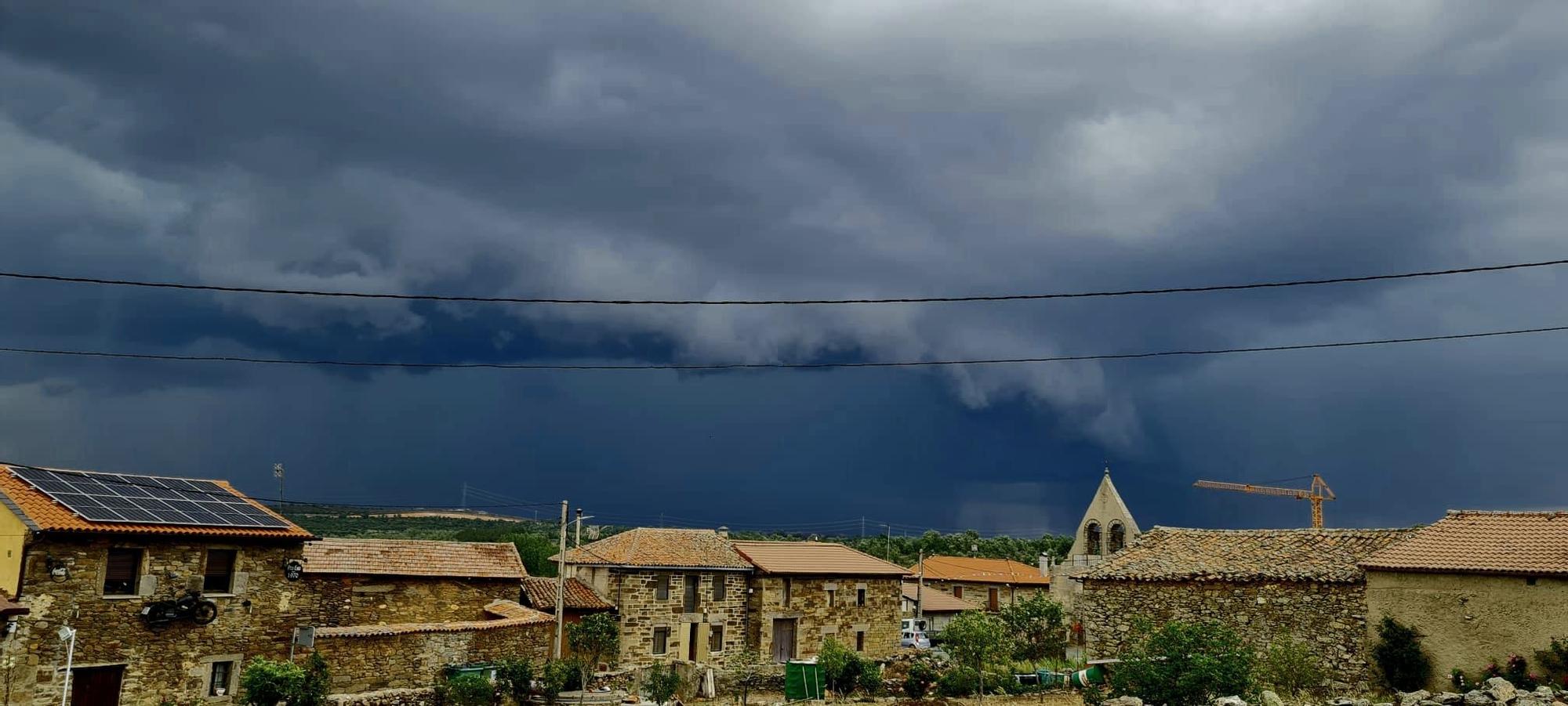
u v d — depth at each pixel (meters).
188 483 35.94
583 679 38.12
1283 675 28.98
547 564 64.31
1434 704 22.75
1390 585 29.88
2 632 26.66
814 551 59.88
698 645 52.62
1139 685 25.16
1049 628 50.38
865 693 41.47
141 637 29.78
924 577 82.50
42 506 28.81
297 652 33.47
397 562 42.69
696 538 56.66
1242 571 33.12
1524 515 30.84
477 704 33.44
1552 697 21.77
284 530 33.78
